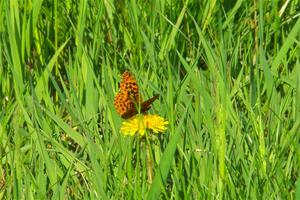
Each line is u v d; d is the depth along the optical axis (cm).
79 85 824
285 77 787
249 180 623
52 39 912
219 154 624
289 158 684
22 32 861
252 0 921
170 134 693
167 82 774
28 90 818
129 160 647
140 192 621
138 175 630
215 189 641
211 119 684
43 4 918
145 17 891
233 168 666
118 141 687
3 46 866
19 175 668
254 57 866
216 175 637
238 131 696
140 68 804
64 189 643
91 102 780
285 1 944
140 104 629
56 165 688
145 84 775
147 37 870
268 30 896
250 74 782
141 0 899
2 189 709
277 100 757
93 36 855
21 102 750
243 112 766
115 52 831
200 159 677
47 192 658
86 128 721
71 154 695
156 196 614
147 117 626
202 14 907
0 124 756
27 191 650
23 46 857
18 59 835
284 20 924
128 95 628
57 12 906
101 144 713
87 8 892
